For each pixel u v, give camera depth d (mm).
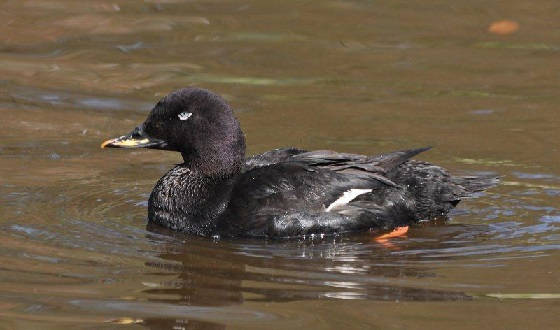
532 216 11719
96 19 19797
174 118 11719
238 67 17438
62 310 8789
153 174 13375
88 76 17062
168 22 19656
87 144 14328
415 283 9570
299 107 15562
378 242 10977
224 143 11656
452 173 12922
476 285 9500
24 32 19031
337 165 11594
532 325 8477
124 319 8617
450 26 19406
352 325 8516
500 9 20188
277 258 10453
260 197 11219
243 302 9086
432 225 11531
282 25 19500
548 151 13750
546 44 18375
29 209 11789
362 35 18984
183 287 9461
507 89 16312
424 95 16078
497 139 14211
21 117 15273
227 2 20750
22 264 9969
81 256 10312
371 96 16062
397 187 11414
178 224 11445
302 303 9047
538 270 9898
